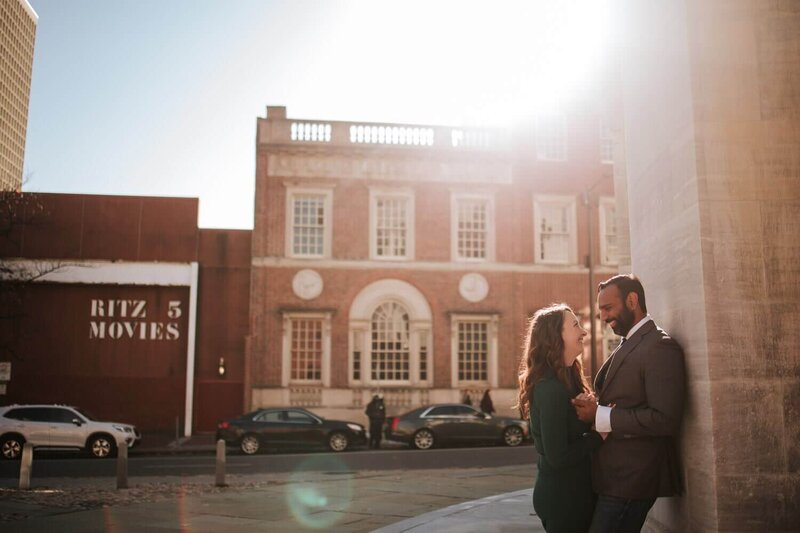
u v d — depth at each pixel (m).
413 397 31.92
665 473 4.15
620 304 4.13
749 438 3.89
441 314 32.56
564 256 33.84
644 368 3.97
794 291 4.02
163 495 12.74
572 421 3.98
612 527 3.89
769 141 4.16
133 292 31.89
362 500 12.11
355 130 33.28
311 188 32.59
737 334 3.97
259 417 24.31
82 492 13.16
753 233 4.07
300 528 9.31
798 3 4.22
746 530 3.82
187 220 32.56
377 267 32.47
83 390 31.05
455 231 33.09
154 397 31.23
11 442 22.70
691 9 4.29
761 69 4.21
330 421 24.67
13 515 10.27
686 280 4.29
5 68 65.00
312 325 31.98
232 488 13.92
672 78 4.59
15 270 31.03
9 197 30.69
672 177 4.60
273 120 32.81
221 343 32.06
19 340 31.05
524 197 33.78
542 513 4.04
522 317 32.91
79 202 32.22
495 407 32.19
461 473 17.11
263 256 31.95
